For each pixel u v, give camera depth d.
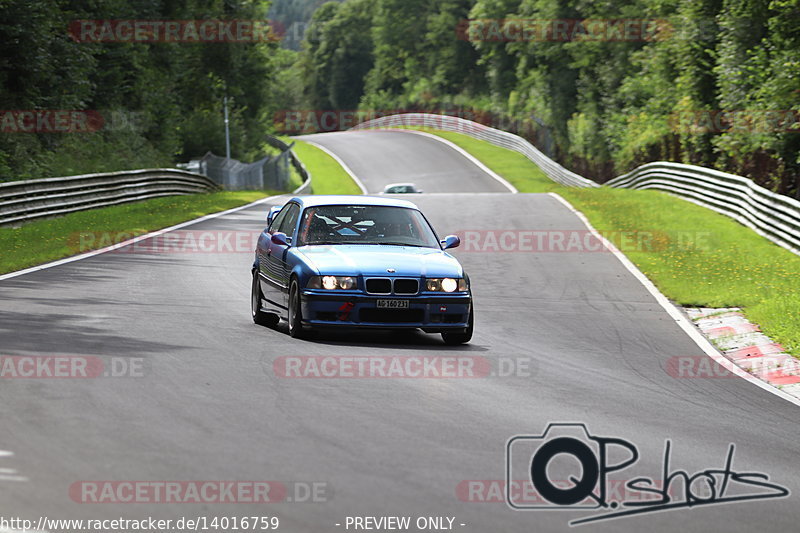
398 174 176.75
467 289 28.97
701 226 66.75
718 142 93.81
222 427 17.55
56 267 44.47
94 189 74.94
